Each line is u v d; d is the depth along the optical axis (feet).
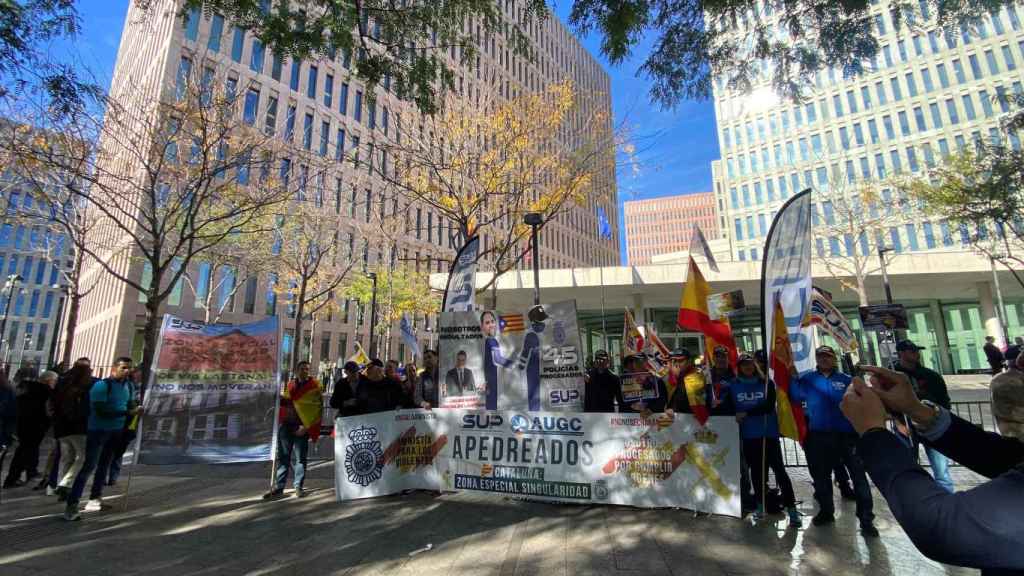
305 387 22.98
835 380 17.29
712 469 18.57
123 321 95.09
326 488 24.08
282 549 15.35
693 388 19.40
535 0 21.83
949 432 4.73
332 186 67.67
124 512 19.77
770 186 171.83
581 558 14.25
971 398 61.26
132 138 39.09
